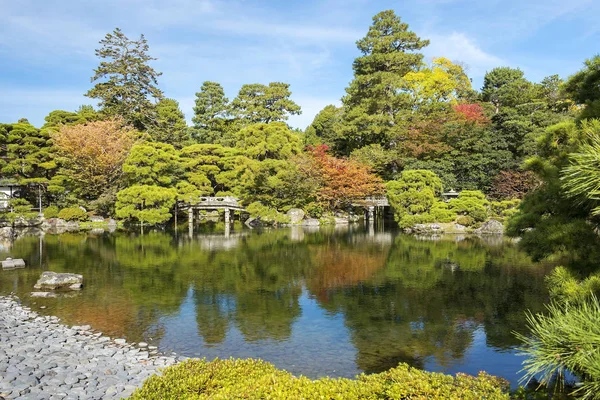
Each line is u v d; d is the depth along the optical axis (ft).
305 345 33.94
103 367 28.14
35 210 127.85
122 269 62.80
